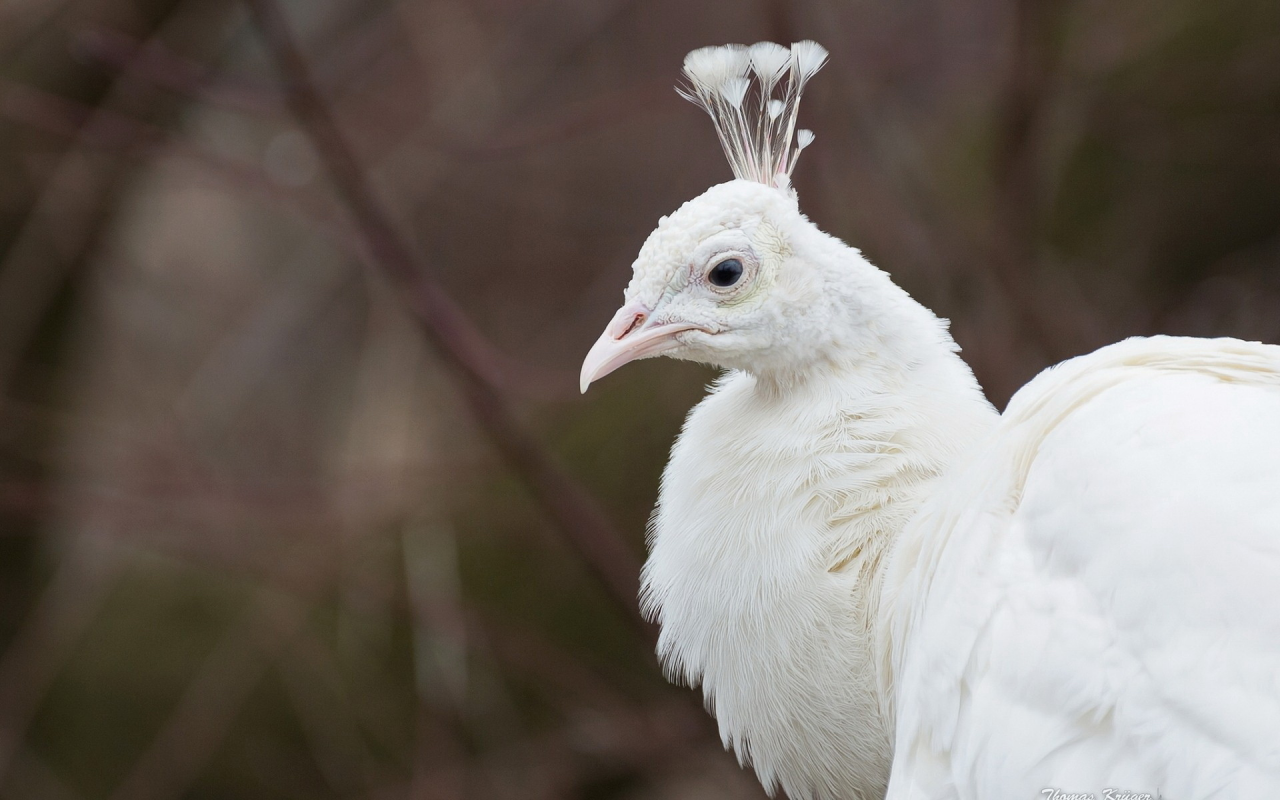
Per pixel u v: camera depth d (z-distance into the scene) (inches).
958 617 173.2
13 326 483.5
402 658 451.2
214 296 519.2
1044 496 171.0
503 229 559.5
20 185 476.7
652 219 541.3
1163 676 150.6
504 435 406.0
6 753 443.2
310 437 512.1
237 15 517.0
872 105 515.8
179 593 461.1
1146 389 172.4
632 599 411.5
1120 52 520.4
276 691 446.6
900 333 207.8
